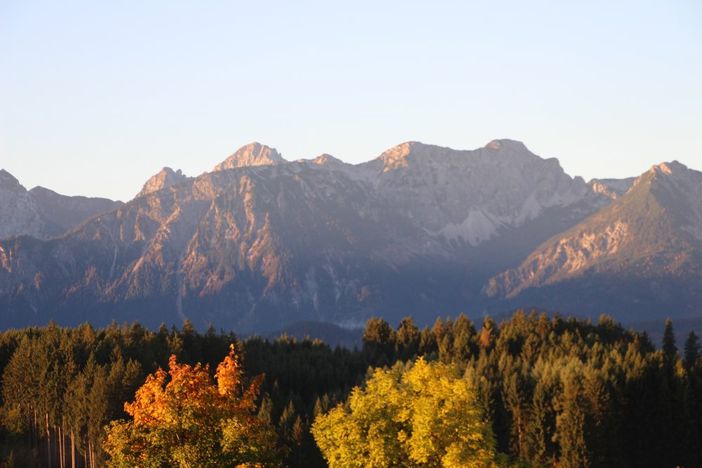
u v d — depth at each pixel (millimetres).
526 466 90375
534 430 156125
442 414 82625
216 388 72125
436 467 83250
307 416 147750
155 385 70750
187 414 68062
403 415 85750
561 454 150750
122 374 160250
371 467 85562
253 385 73875
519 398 160000
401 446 85750
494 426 162000
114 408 152750
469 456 80875
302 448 143250
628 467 159750
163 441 68125
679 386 160250
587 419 149250
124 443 68875
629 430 161500
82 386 162375
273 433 73000
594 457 148000
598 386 154125
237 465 67812
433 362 89562
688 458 158500
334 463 89000
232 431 67875
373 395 89812
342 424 88375
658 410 160500
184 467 67062
